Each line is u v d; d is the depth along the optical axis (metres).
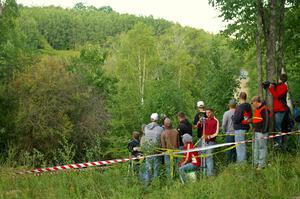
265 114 10.41
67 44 151.75
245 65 24.59
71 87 31.88
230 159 11.61
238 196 8.43
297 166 9.92
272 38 12.07
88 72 50.31
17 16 35.62
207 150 11.12
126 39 56.84
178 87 18.31
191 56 77.88
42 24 149.75
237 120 10.80
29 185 10.43
